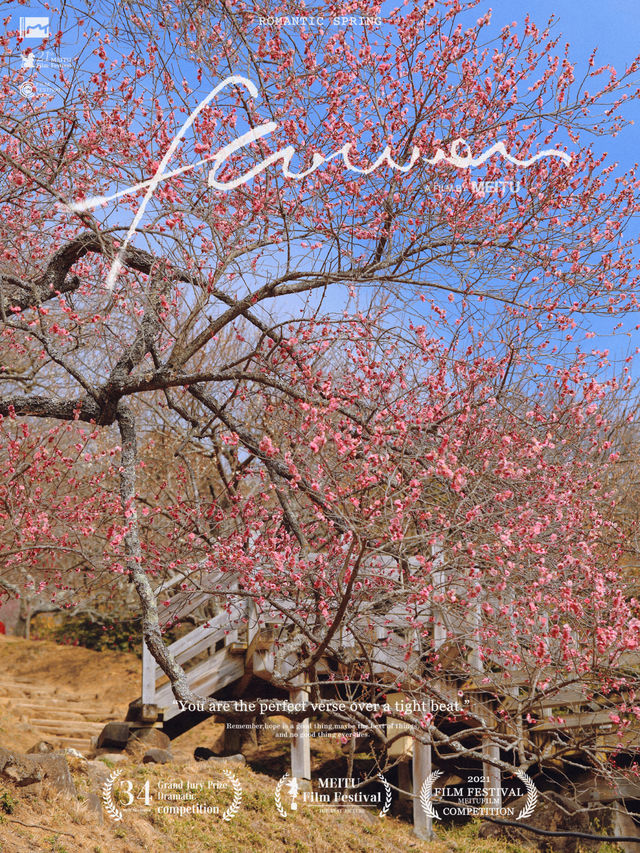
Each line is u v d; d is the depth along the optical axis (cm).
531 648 658
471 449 700
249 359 682
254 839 771
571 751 693
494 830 927
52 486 877
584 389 777
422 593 579
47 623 1952
